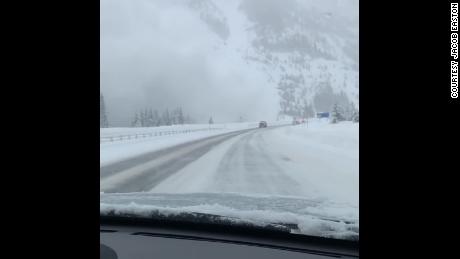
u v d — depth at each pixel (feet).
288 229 9.26
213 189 29.43
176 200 12.60
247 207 11.19
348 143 73.20
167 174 38.29
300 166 43.83
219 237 9.56
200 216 10.07
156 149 71.82
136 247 8.78
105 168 43.50
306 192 27.78
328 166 43.37
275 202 11.91
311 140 93.15
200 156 57.16
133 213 10.45
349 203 11.58
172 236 9.65
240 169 41.60
